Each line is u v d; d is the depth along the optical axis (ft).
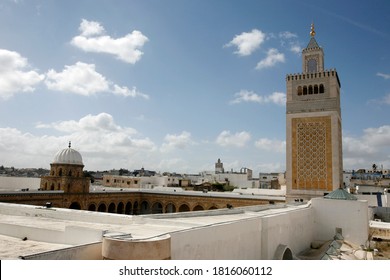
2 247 38.93
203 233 43.78
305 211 93.20
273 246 67.26
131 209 214.28
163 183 328.29
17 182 238.48
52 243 41.34
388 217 134.41
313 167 151.94
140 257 30.55
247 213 77.20
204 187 296.92
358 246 93.97
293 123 159.22
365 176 268.82
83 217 60.03
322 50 165.17
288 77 163.63
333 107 151.43
